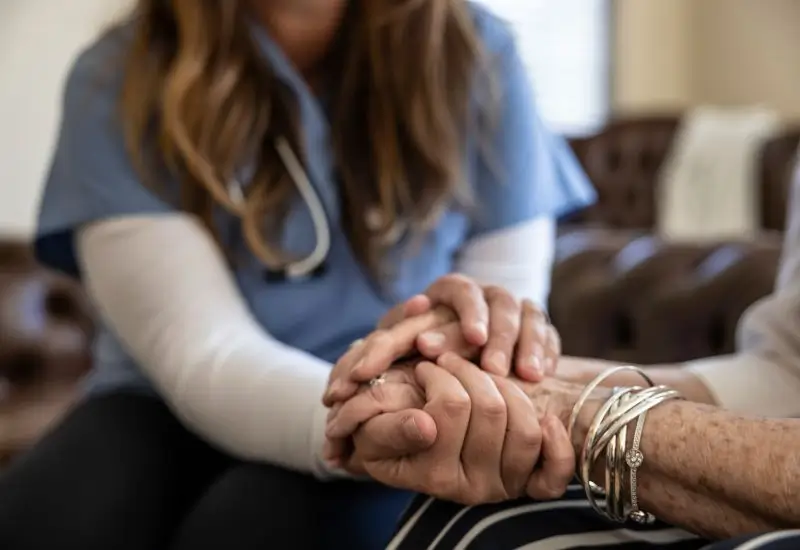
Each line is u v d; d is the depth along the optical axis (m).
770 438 0.54
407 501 0.77
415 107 0.98
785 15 3.62
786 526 0.53
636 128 2.94
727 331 1.13
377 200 0.97
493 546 0.58
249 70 0.95
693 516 0.57
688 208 2.79
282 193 0.94
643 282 1.23
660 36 4.00
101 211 0.91
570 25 3.89
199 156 0.91
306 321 0.94
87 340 2.15
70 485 0.78
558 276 1.30
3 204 2.63
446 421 0.62
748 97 3.81
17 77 2.62
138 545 0.76
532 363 0.68
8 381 2.04
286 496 0.74
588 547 0.58
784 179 2.69
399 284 0.97
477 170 1.04
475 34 1.03
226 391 0.80
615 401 0.61
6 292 2.06
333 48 1.02
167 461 0.84
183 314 0.86
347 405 0.66
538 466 0.62
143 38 0.97
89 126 0.94
